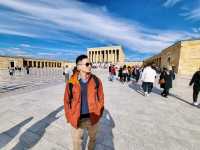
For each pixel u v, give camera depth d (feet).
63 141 10.95
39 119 14.96
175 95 30.07
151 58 185.98
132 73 66.80
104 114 17.10
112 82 51.75
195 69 87.15
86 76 7.23
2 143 10.52
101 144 10.74
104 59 270.05
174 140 11.52
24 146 10.23
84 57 6.96
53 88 34.50
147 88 28.22
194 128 13.83
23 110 17.49
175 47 100.83
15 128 12.85
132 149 10.19
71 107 7.13
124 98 25.82
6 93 26.63
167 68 27.48
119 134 12.30
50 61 235.61
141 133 12.57
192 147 10.62
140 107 20.33
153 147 10.48
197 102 24.21
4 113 16.29
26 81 46.98
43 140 11.03
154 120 15.56
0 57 155.74
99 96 7.59
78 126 7.28
